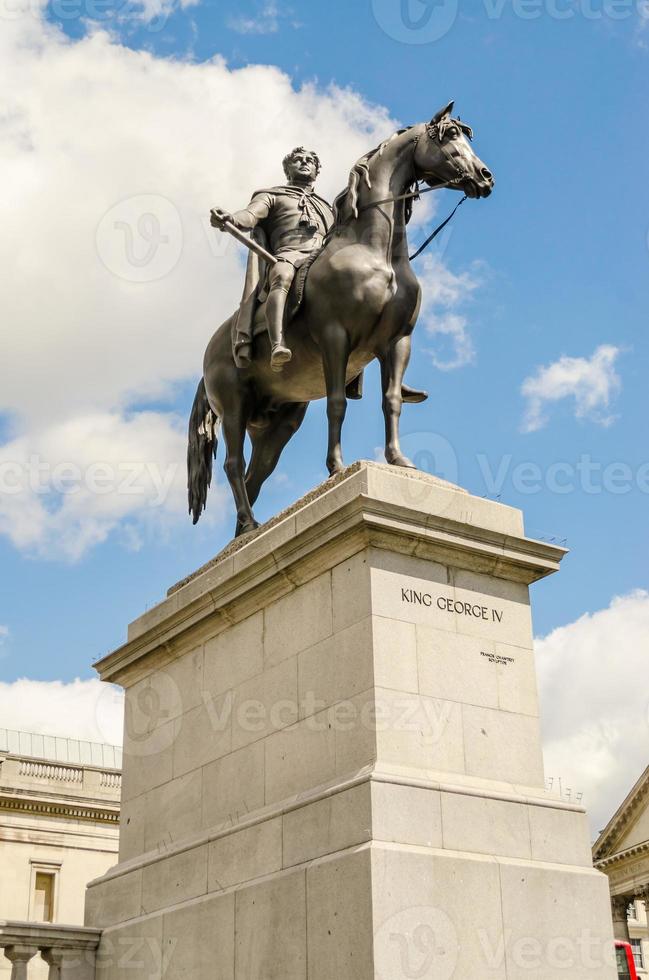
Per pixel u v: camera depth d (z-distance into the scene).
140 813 9.18
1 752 33.03
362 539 7.64
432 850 6.88
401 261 9.15
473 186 9.17
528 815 7.40
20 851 32.50
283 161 10.45
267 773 7.96
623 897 43.69
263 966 7.23
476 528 7.96
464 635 7.80
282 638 8.18
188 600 9.09
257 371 9.78
